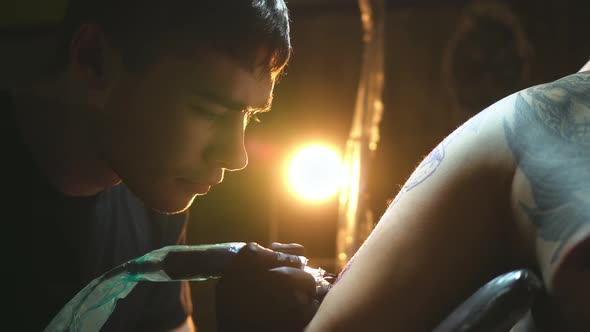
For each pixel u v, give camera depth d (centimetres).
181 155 103
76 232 121
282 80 529
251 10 99
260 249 82
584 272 58
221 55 98
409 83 511
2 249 116
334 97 524
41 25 507
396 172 503
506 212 65
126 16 104
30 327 118
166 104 101
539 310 63
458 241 65
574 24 476
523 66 484
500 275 62
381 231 69
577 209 59
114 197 128
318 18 531
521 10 487
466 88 498
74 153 114
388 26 518
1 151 116
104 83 107
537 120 65
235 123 102
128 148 107
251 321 78
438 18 508
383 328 64
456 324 59
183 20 98
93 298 96
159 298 142
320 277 85
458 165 67
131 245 131
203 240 489
